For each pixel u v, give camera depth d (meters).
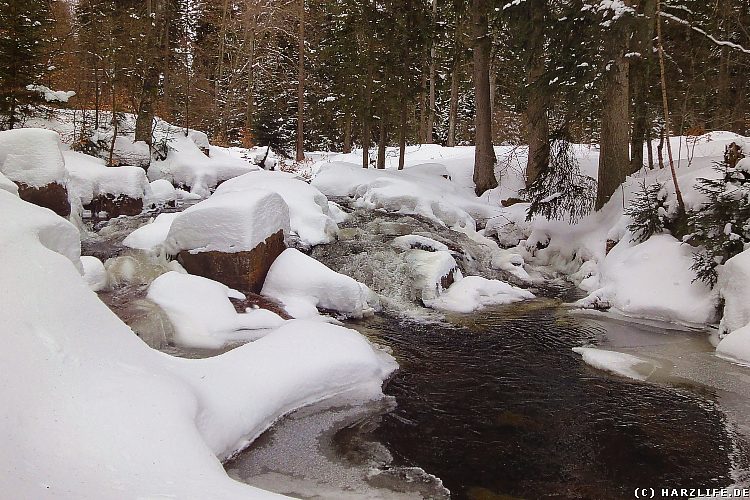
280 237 9.56
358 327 8.80
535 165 15.09
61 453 3.07
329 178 16.48
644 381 6.82
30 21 15.34
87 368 3.70
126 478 3.03
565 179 13.40
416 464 4.81
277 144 30.48
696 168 11.87
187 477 3.19
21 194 9.34
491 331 8.93
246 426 4.87
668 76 14.02
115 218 12.52
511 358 7.69
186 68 23.27
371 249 11.45
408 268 10.83
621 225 11.65
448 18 17.59
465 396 6.37
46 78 17.95
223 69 31.31
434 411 5.95
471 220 14.94
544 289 11.90
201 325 6.99
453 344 8.27
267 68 30.38
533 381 6.86
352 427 5.44
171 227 8.76
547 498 4.36
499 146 23.66
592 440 5.36
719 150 15.30
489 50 16.75
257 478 4.40
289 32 27.16
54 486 2.81
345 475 4.54
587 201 13.66
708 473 4.76
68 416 3.30
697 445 5.26
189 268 8.59
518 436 5.42
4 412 3.09
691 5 12.69
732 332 7.76
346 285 9.03
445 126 35.88
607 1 11.07
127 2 19.66
